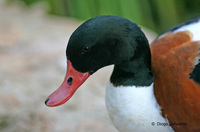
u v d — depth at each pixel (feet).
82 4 25.64
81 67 11.66
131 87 12.05
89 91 19.95
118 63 11.83
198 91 11.08
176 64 11.76
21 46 24.45
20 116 17.72
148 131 12.28
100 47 11.35
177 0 27.84
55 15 28.53
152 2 26.40
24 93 19.51
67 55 11.59
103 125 17.25
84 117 17.88
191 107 11.25
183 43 13.15
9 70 21.53
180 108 11.46
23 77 20.90
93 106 18.74
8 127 17.02
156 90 11.98
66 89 11.93
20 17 28.71
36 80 20.65
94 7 25.36
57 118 17.75
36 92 19.62
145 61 12.01
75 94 19.67
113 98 12.38
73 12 26.32
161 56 12.64
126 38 11.43
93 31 11.13
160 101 11.87
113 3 24.89
